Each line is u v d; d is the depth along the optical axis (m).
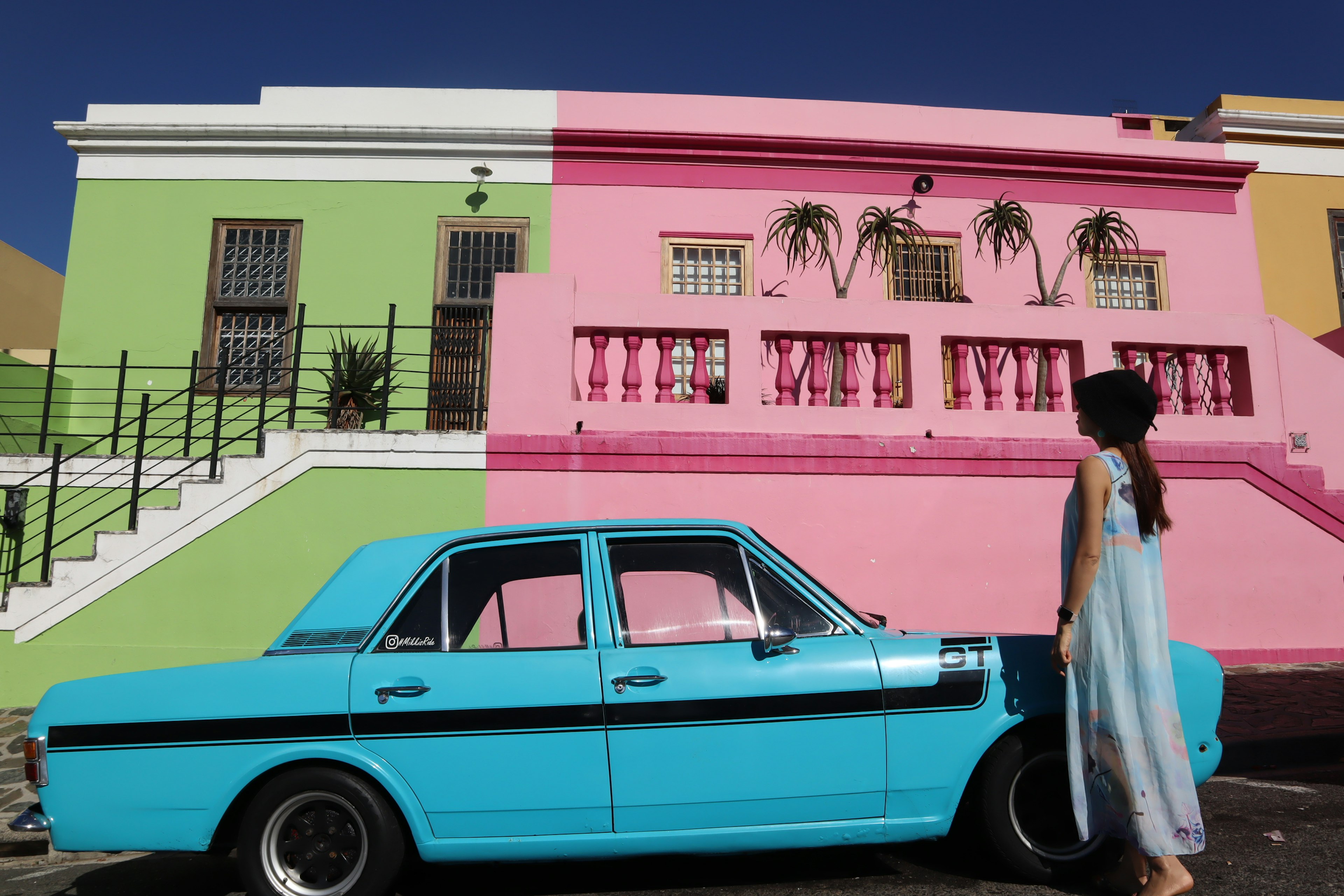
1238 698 6.35
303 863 3.25
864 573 7.26
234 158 10.90
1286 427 8.02
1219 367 8.05
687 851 3.29
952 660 3.48
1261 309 11.56
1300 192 11.96
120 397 8.46
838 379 8.05
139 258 10.70
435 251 10.80
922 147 11.09
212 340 10.60
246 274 10.79
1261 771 5.19
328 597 3.60
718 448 7.28
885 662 3.44
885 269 10.91
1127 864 3.36
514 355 7.30
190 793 3.24
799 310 7.54
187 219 10.78
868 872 3.72
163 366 10.50
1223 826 4.11
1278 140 12.03
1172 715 3.10
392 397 10.50
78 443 10.34
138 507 7.30
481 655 3.43
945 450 7.46
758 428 7.38
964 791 3.56
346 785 3.23
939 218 11.23
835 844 3.34
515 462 7.16
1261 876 3.44
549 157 10.99
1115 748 3.09
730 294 10.95
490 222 10.89
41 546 8.45
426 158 10.94
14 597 6.76
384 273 10.74
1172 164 11.52
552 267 10.82
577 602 3.58
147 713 3.31
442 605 3.55
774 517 7.26
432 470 7.16
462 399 8.91
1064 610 3.26
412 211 10.87
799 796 3.31
